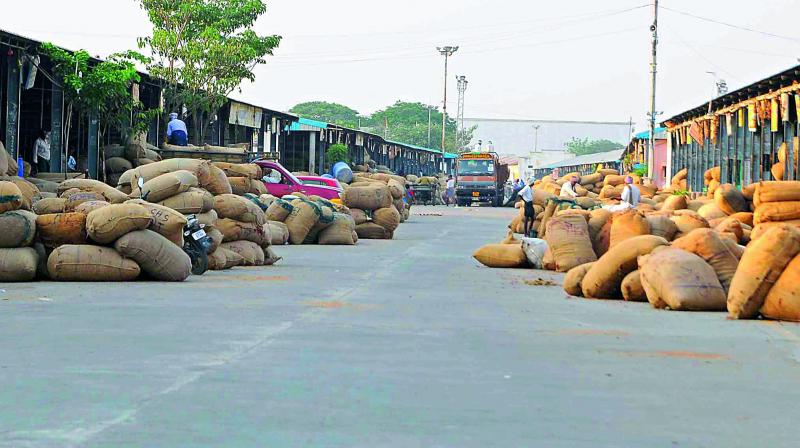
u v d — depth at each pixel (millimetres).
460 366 7582
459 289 14516
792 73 29141
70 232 14195
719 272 12141
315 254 22078
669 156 58312
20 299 11758
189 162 18906
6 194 13969
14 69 25672
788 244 10844
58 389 6434
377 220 29266
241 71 37219
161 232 14742
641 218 17656
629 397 6523
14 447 4949
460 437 5309
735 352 8633
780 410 6215
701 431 5598
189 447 4992
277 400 6160
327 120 148625
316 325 9859
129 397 6195
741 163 37781
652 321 10812
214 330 9336
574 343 8992
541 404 6227
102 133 30750
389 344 8656
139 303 11555
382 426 5523
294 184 34719
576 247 17938
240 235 18172
